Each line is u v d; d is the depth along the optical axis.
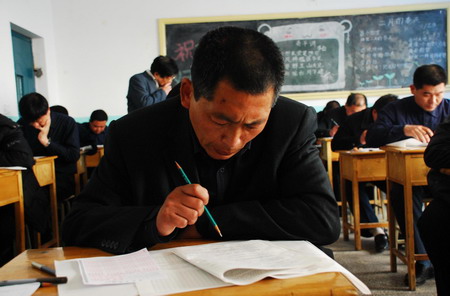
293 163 0.94
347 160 2.91
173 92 1.10
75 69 5.28
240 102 0.66
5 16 3.89
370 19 5.25
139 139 0.93
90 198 0.94
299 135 0.94
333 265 0.65
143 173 0.92
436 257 1.52
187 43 5.26
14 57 4.34
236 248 0.76
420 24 5.25
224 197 0.95
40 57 4.90
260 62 0.66
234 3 5.25
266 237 0.84
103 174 0.95
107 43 5.27
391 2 5.24
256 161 0.94
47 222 2.67
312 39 5.28
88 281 0.62
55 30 5.24
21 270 0.71
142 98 3.70
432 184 1.61
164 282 0.62
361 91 5.33
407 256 2.11
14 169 2.21
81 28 5.25
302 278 0.61
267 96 0.68
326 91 5.34
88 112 5.32
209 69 0.67
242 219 0.84
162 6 5.25
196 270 0.66
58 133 3.26
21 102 2.99
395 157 2.21
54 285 0.63
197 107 0.72
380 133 2.59
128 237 0.80
